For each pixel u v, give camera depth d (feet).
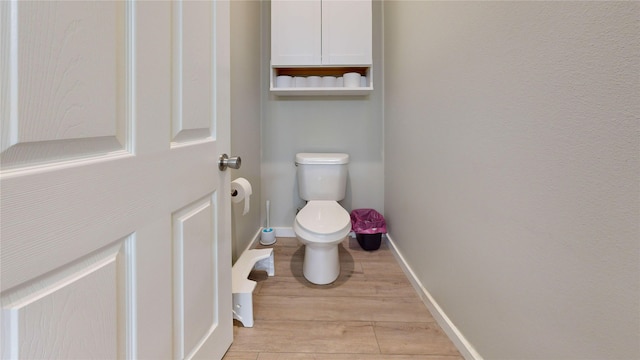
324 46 7.04
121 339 1.99
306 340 4.11
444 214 4.30
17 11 1.33
